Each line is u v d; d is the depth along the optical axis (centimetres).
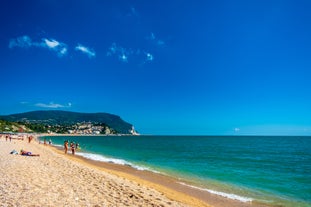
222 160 4391
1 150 3488
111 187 1452
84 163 3094
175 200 1399
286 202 1666
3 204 914
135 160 4038
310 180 2573
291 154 6000
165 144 10944
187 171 2916
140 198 1266
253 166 3653
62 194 1147
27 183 1277
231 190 1966
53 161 2483
